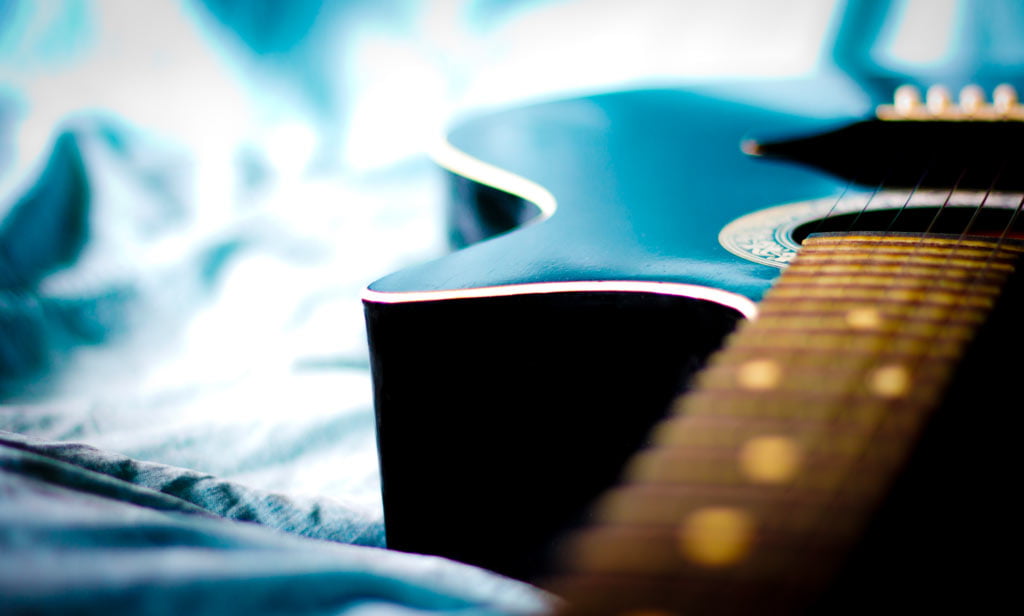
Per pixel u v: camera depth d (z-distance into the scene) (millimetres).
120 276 948
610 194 674
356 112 1207
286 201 1116
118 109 1105
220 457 690
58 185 1030
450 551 597
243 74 1154
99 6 1072
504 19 1202
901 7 1104
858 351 511
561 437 582
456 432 586
